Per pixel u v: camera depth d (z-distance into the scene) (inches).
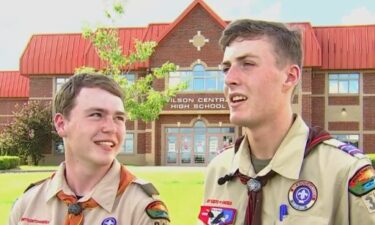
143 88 919.7
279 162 97.6
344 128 1338.6
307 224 93.5
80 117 111.0
